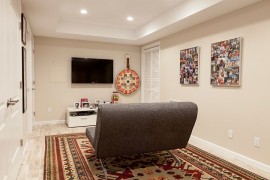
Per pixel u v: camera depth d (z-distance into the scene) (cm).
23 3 300
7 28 189
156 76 543
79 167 266
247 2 282
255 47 284
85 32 495
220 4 290
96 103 562
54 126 507
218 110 345
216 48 345
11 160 205
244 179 240
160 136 255
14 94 222
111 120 220
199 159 300
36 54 514
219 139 342
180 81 438
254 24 285
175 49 460
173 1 355
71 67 543
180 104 254
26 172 250
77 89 559
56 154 310
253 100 287
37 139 390
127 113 225
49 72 529
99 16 440
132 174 248
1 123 168
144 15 430
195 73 393
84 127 499
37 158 294
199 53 385
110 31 518
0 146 163
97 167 267
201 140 380
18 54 248
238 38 304
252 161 285
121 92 605
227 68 324
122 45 602
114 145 237
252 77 288
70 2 364
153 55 558
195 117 262
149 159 295
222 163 287
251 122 289
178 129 261
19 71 254
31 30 445
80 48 555
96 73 567
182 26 405
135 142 245
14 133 222
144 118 234
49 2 298
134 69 620
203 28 376
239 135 307
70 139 392
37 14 348
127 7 387
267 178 245
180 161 286
